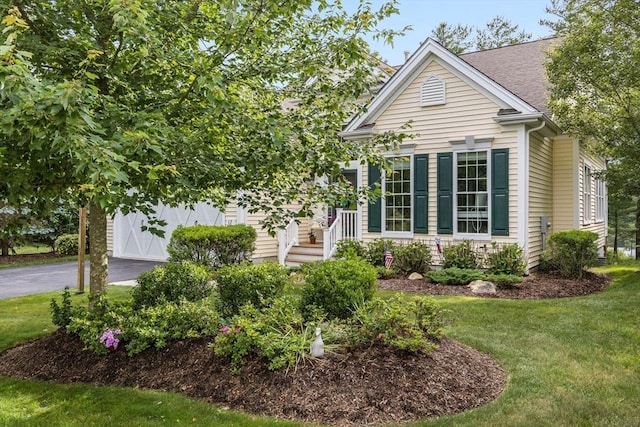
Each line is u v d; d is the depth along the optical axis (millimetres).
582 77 10078
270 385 3863
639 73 9297
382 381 3846
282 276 5727
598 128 10180
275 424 3410
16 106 2748
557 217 12398
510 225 10023
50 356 4781
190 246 10484
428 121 10953
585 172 13453
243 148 4551
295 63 4867
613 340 5406
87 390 4094
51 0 4180
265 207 5039
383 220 11516
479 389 3980
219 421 3477
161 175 3820
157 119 3812
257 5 4102
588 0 9961
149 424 3441
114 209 3840
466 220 10523
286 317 4574
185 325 4691
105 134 3287
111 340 4508
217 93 3664
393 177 11398
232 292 5504
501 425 3361
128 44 4113
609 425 3367
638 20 9539
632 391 3963
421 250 10398
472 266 9969
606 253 16344
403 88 11273
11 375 4570
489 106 10203
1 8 3613
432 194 10945
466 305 7383
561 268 10227
